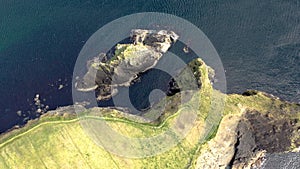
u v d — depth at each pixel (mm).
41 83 76875
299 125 67812
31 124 67688
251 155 67500
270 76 73375
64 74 77438
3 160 63531
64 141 64625
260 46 75750
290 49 75062
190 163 62875
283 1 79438
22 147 64500
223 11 79438
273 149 67625
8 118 72438
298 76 72938
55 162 62875
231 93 72000
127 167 62719
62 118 67562
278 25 77438
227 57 75250
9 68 79312
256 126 68250
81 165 62688
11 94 76062
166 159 63312
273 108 69062
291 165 66812
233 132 67562
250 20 78312
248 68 74188
